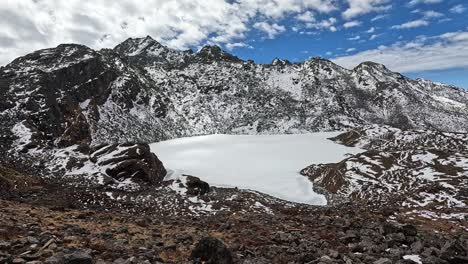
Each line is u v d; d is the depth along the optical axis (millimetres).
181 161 97500
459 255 16406
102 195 44156
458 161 59156
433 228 29875
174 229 22359
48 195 39031
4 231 14492
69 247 13250
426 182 51969
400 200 46562
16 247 12703
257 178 72562
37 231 15859
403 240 19812
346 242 19844
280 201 50625
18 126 77812
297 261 14953
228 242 18359
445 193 46656
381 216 34000
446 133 106000
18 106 87375
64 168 56125
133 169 53781
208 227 24516
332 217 30062
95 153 59656
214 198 47375
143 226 22656
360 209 41438
